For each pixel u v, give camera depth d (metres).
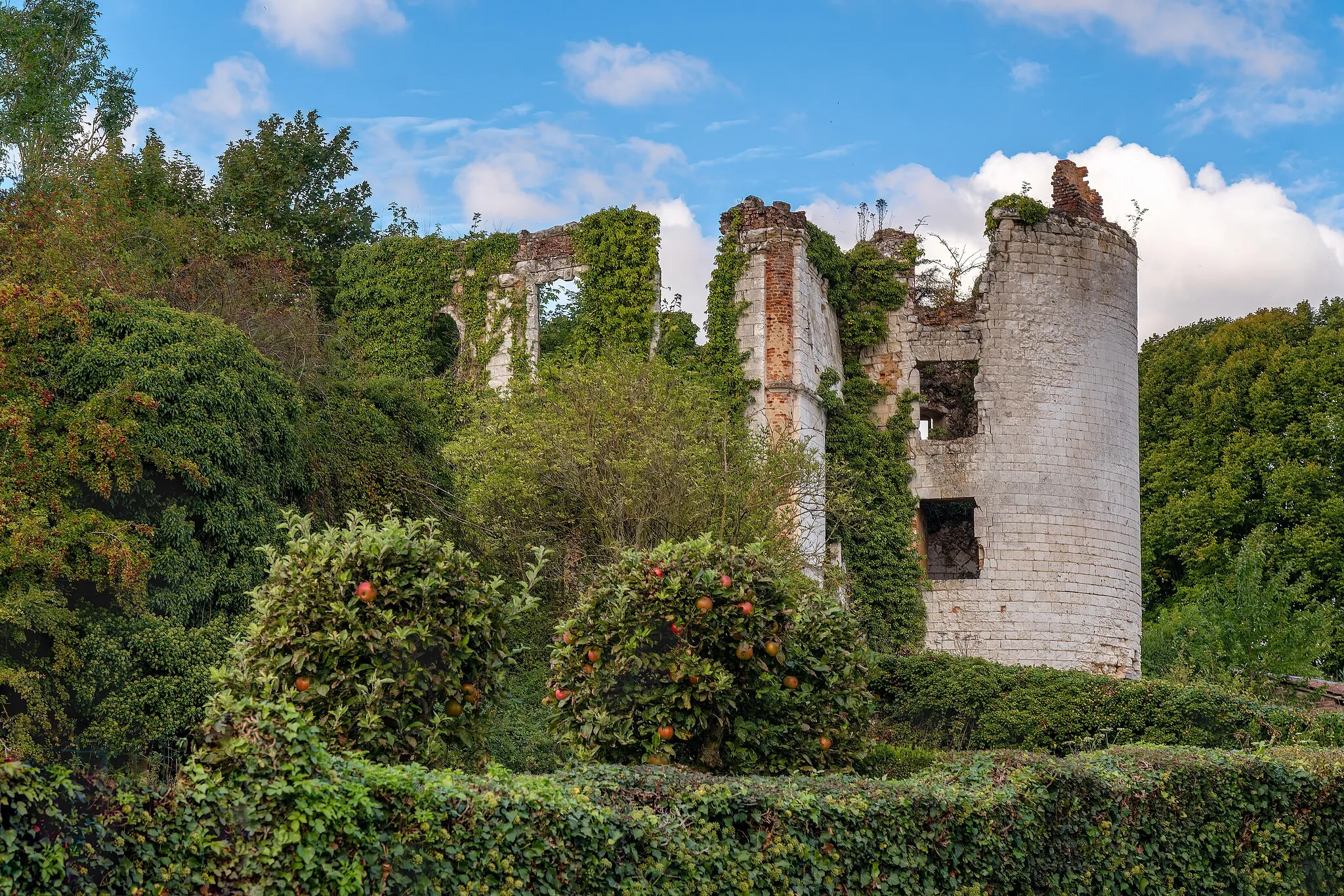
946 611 33.22
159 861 6.73
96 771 6.95
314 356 24.66
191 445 18.30
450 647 10.79
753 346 31.36
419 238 35.19
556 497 25.42
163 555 17.53
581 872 8.52
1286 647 34.25
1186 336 48.97
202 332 19.53
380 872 7.48
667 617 12.36
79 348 18.34
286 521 11.53
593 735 12.32
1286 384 44.53
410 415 25.66
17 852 6.13
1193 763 13.95
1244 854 14.19
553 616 23.77
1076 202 35.06
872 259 34.97
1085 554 33.41
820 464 27.53
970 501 34.72
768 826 9.84
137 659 16.33
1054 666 32.62
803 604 13.85
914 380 34.47
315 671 10.32
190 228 27.17
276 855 7.11
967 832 11.20
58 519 16.67
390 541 10.65
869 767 14.68
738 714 12.70
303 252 37.03
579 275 32.59
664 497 24.20
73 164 26.44
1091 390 34.25
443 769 10.77
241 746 7.23
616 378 25.67
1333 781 15.43
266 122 39.94
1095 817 12.56
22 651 15.40
